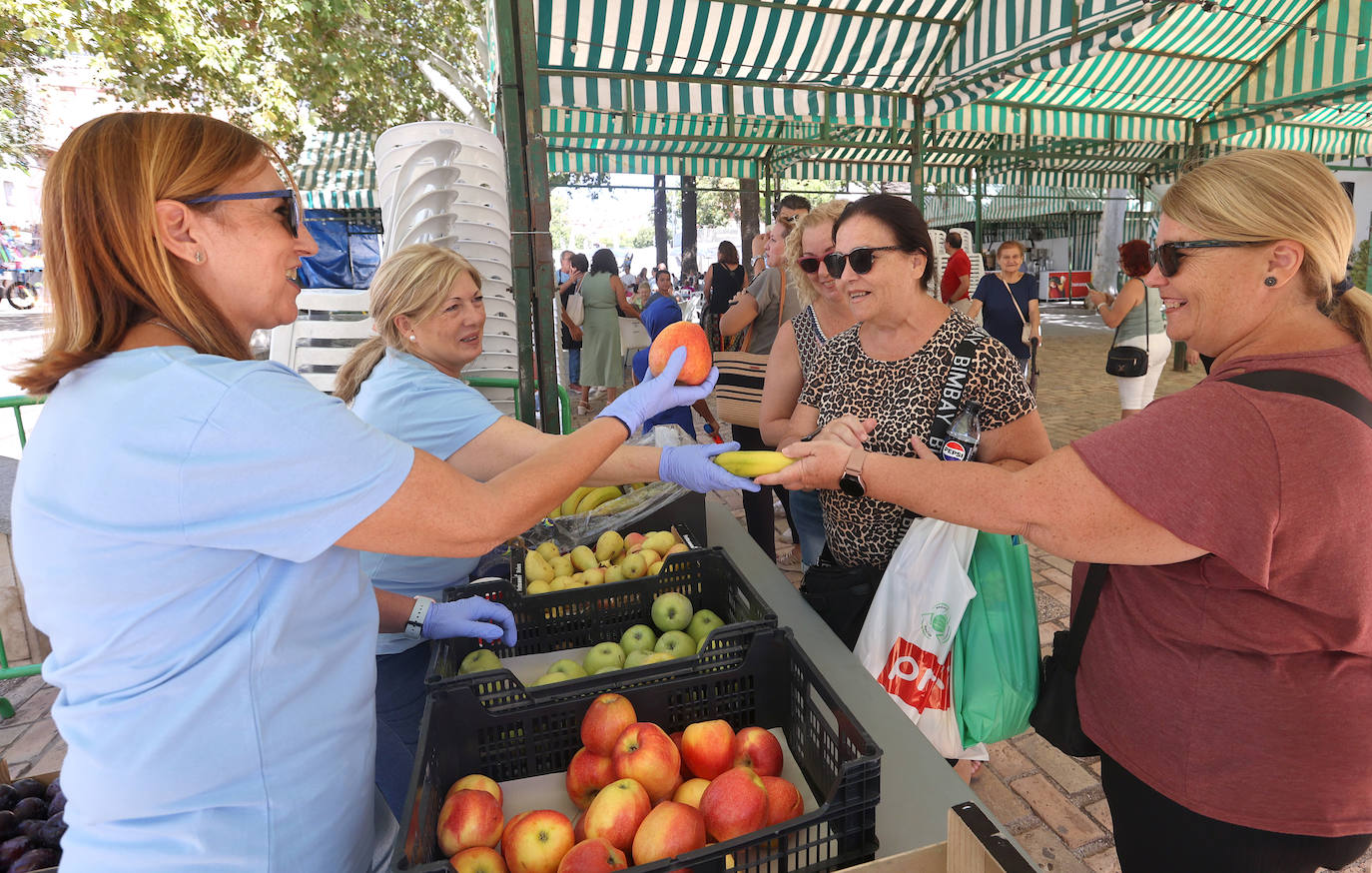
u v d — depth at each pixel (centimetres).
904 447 200
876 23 541
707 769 124
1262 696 118
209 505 84
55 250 89
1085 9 468
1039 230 2369
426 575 192
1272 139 1065
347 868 106
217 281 96
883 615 188
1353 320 116
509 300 344
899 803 121
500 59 315
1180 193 125
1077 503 119
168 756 88
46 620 88
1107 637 140
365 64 1112
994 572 184
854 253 193
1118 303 625
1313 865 123
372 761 112
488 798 116
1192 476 111
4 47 925
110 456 82
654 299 704
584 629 176
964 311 672
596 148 1079
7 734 333
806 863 105
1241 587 117
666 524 225
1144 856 138
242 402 84
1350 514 107
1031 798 271
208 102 1029
